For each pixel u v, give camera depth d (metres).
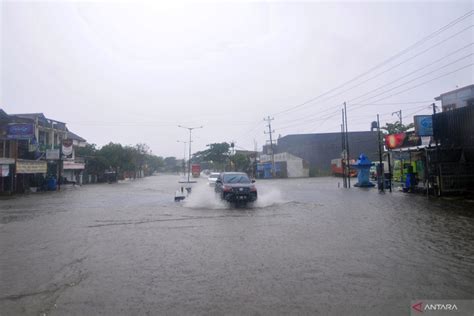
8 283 5.40
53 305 4.52
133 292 4.95
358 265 6.10
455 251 6.98
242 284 5.22
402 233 8.86
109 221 11.84
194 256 6.91
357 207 14.53
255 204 16.55
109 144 60.31
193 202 18.11
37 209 16.03
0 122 31.17
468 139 18.25
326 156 75.44
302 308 4.32
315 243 7.88
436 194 18.98
